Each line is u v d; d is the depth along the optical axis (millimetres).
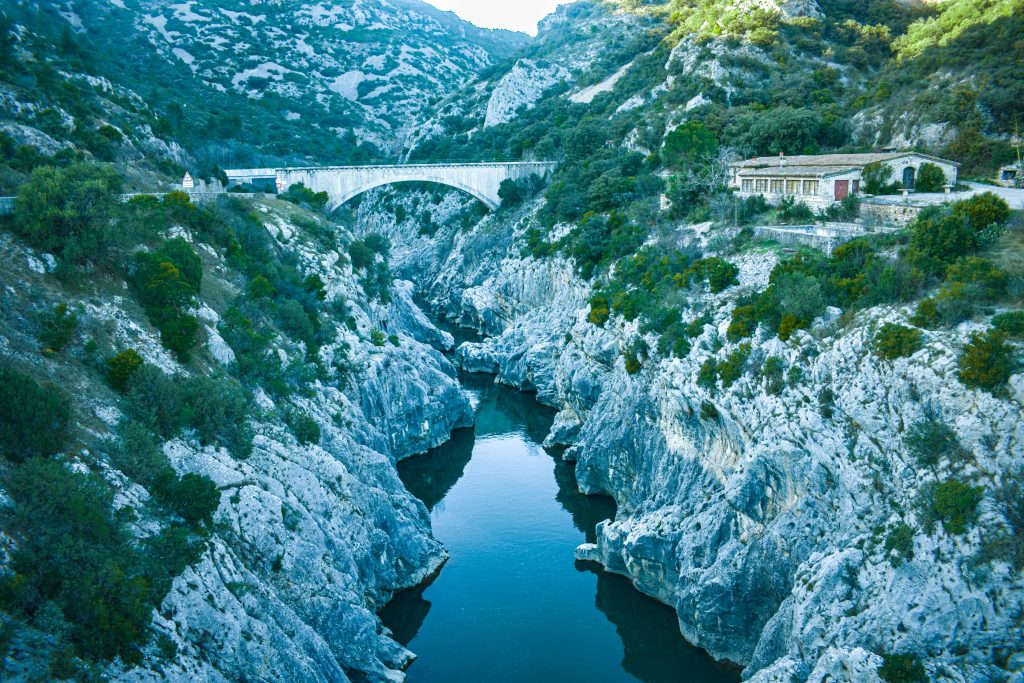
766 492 42125
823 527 39062
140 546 31000
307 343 62531
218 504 36031
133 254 49281
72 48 111062
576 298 89000
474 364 106062
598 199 99375
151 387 38750
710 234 71312
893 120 87188
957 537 32688
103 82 97812
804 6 145375
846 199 63781
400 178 131375
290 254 76688
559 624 48344
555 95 195000
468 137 191000
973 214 45781
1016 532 31562
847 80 122750
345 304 76625
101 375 38875
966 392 34719
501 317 116375
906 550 34000
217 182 99312
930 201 59844
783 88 116812
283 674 32312
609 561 53219
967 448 34219
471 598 51125
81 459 32406
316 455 46844
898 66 109938
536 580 53281
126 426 35469
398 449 74312
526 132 162500
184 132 133000
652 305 62250
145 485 34219
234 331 52781
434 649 45750
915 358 37156
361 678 39594
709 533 44438
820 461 39500
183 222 63031
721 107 111250
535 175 142375
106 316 42938
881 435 37781
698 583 43438
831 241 55250
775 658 37844
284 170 119562
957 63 89938
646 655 45031
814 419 40469
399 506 54094
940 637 31672
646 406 57594
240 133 170875
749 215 70500
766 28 136750
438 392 80562
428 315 140000
